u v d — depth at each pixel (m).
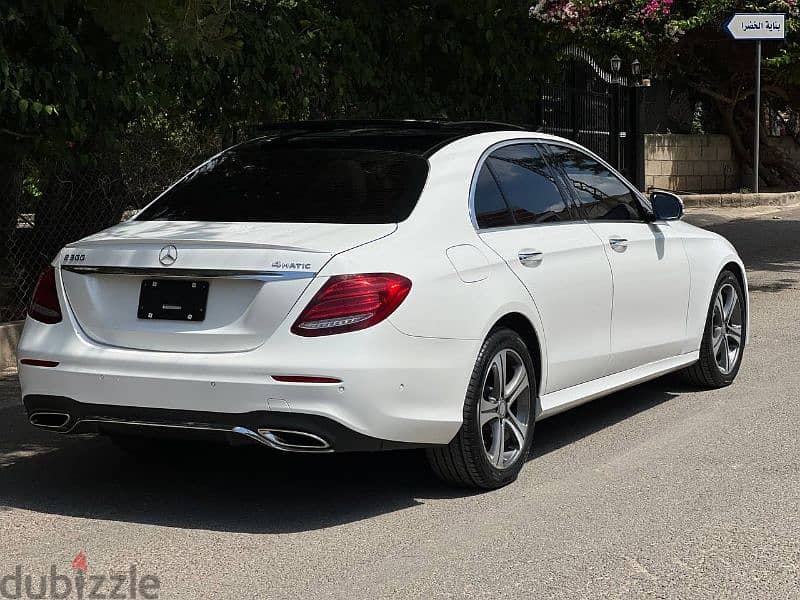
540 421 7.50
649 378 7.45
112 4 7.26
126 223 6.12
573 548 5.06
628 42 18.62
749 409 7.67
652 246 7.36
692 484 6.00
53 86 8.28
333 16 10.68
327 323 5.21
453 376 5.56
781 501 5.70
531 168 6.64
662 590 4.57
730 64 24.53
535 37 12.08
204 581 4.74
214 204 6.07
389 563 4.91
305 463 6.59
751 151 27.06
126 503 5.85
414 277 5.41
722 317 8.30
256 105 10.05
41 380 5.62
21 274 10.05
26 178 10.16
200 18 7.31
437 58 11.27
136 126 10.75
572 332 6.50
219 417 5.28
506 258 6.00
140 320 5.51
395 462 6.57
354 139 6.44
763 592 4.54
